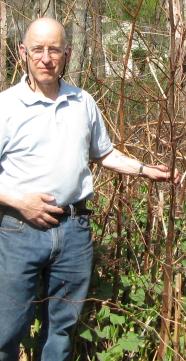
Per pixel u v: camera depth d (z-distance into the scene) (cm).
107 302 345
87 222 332
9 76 423
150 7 349
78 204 325
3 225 322
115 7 369
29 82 319
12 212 320
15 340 331
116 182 364
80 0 389
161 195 356
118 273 364
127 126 368
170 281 331
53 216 320
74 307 335
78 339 366
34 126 313
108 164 343
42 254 321
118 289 365
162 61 341
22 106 314
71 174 317
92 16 372
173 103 314
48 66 310
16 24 411
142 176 338
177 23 319
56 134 315
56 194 316
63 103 318
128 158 341
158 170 336
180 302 337
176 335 336
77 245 326
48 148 315
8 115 313
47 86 314
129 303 367
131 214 363
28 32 312
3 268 322
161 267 365
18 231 320
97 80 354
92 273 359
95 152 341
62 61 314
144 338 355
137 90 356
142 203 379
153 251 368
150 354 357
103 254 367
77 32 390
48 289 333
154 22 346
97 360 363
